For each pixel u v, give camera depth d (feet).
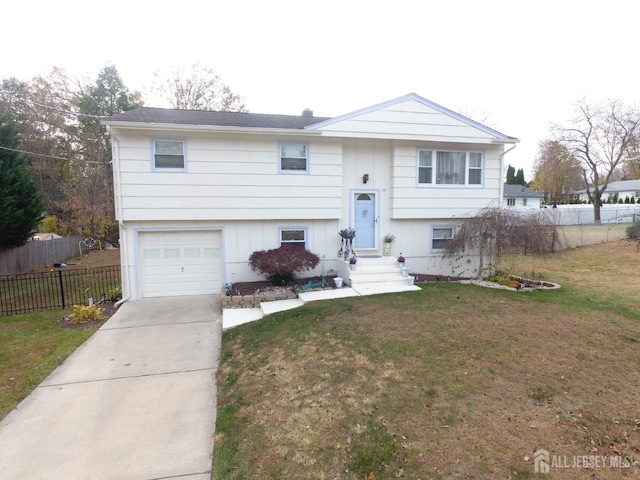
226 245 32.27
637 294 27.50
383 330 18.58
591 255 50.21
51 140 77.56
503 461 8.95
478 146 35.99
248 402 12.90
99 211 74.33
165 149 30.07
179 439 11.38
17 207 43.88
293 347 17.33
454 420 10.78
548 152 107.55
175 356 18.60
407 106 32.83
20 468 10.06
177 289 32.12
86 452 10.76
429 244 36.70
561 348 16.14
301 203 32.63
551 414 11.05
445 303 23.53
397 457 9.27
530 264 43.52
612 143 95.61
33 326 23.67
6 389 14.98
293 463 9.36
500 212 31.50
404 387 12.88
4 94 65.67
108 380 15.84
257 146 31.42
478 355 15.42
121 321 24.68
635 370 14.06
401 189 34.63
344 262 31.83
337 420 11.12
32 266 50.14
